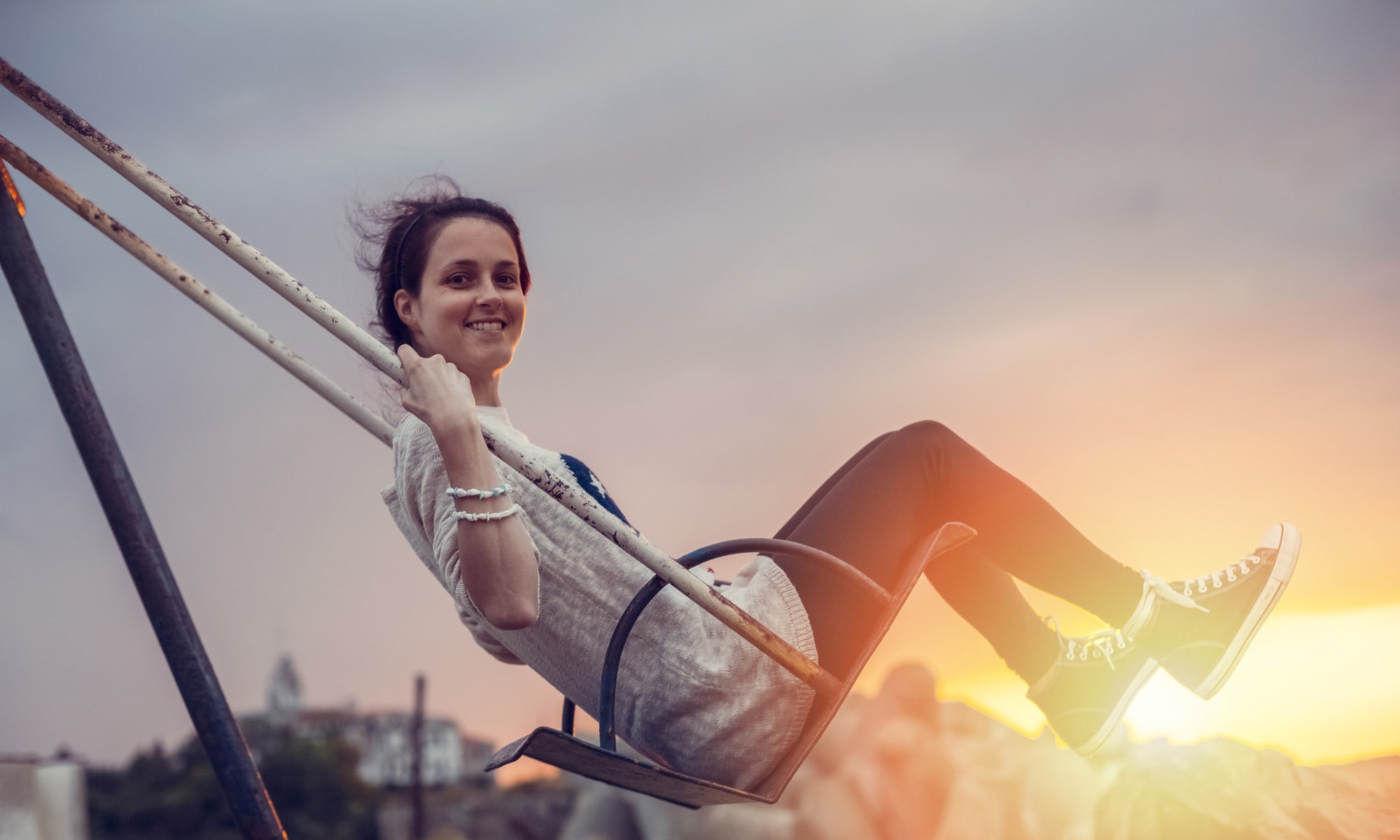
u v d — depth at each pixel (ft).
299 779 106.73
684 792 5.69
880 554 6.18
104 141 5.35
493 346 6.40
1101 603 6.52
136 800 96.73
